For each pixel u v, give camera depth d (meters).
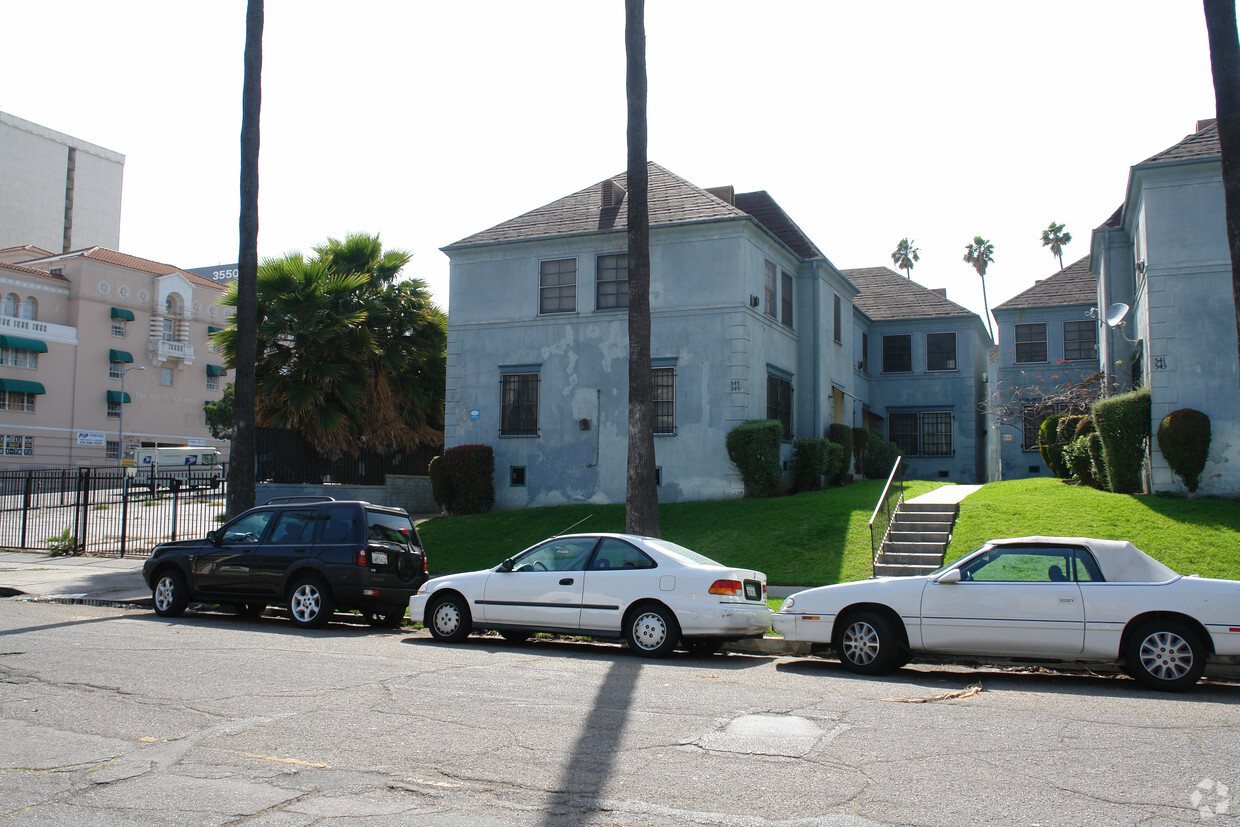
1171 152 19.11
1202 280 18.55
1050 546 9.56
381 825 4.72
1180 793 5.27
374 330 26.53
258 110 16.89
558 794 5.23
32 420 53.47
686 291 22.17
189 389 62.78
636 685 8.58
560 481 22.84
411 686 8.24
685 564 10.91
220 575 13.48
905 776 5.59
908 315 35.69
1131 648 8.89
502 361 23.77
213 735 6.43
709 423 21.69
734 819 4.85
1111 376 23.34
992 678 9.58
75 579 17.66
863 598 9.89
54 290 55.81
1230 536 14.80
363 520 13.09
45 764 5.74
